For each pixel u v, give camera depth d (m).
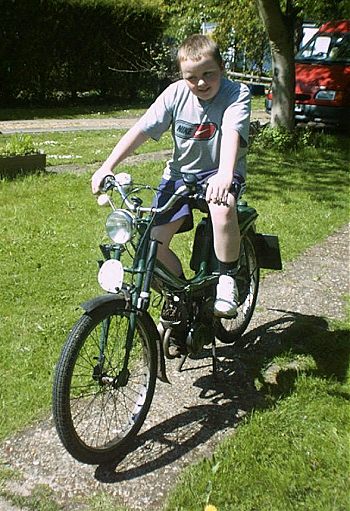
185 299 3.36
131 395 3.46
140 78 20.16
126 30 19.09
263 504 2.78
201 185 3.15
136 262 3.10
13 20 16.80
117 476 2.97
